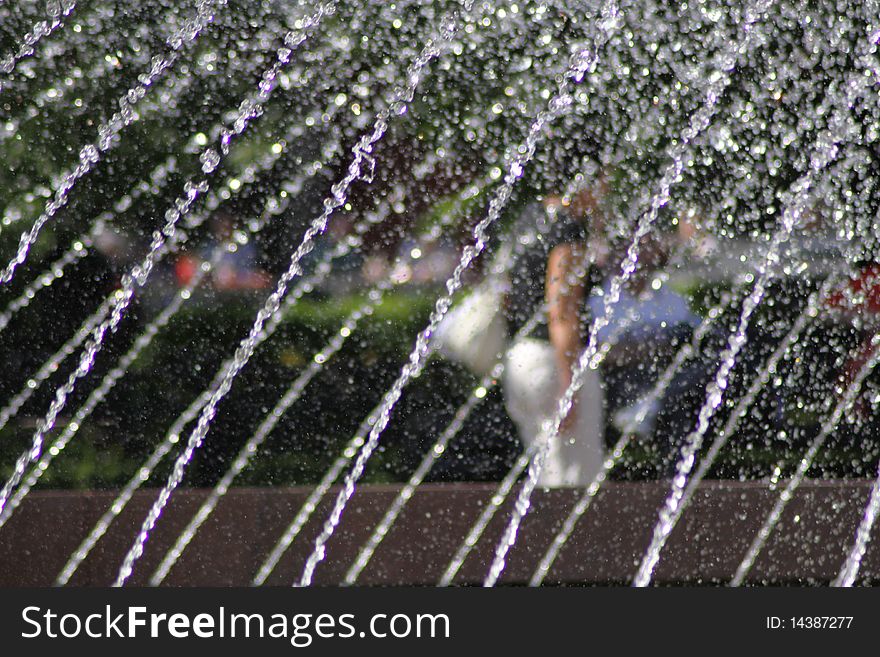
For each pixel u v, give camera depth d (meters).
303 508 8.94
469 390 10.54
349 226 10.91
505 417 10.48
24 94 10.89
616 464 10.11
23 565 8.80
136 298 11.26
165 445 10.99
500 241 10.54
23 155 10.99
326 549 8.93
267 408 10.96
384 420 10.73
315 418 10.97
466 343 10.52
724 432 10.15
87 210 11.12
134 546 8.86
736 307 10.25
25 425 11.11
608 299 10.27
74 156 11.03
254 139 10.95
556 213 10.43
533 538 9.01
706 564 9.06
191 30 10.83
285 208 11.02
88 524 8.85
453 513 8.99
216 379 11.14
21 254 11.16
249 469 10.80
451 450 10.48
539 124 10.50
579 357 10.20
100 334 11.25
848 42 10.22
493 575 8.94
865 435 10.15
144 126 10.98
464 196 10.63
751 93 10.27
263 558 8.91
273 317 11.08
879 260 10.23
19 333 11.20
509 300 10.46
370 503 8.96
